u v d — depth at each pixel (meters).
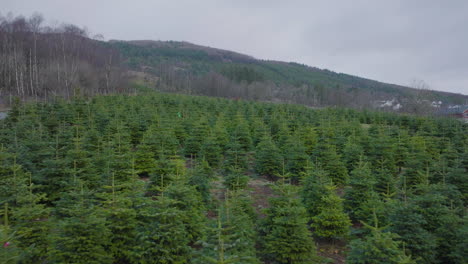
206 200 11.20
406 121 35.66
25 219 7.33
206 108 34.62
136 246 7.01
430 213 8.80
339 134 21.98
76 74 59.72
